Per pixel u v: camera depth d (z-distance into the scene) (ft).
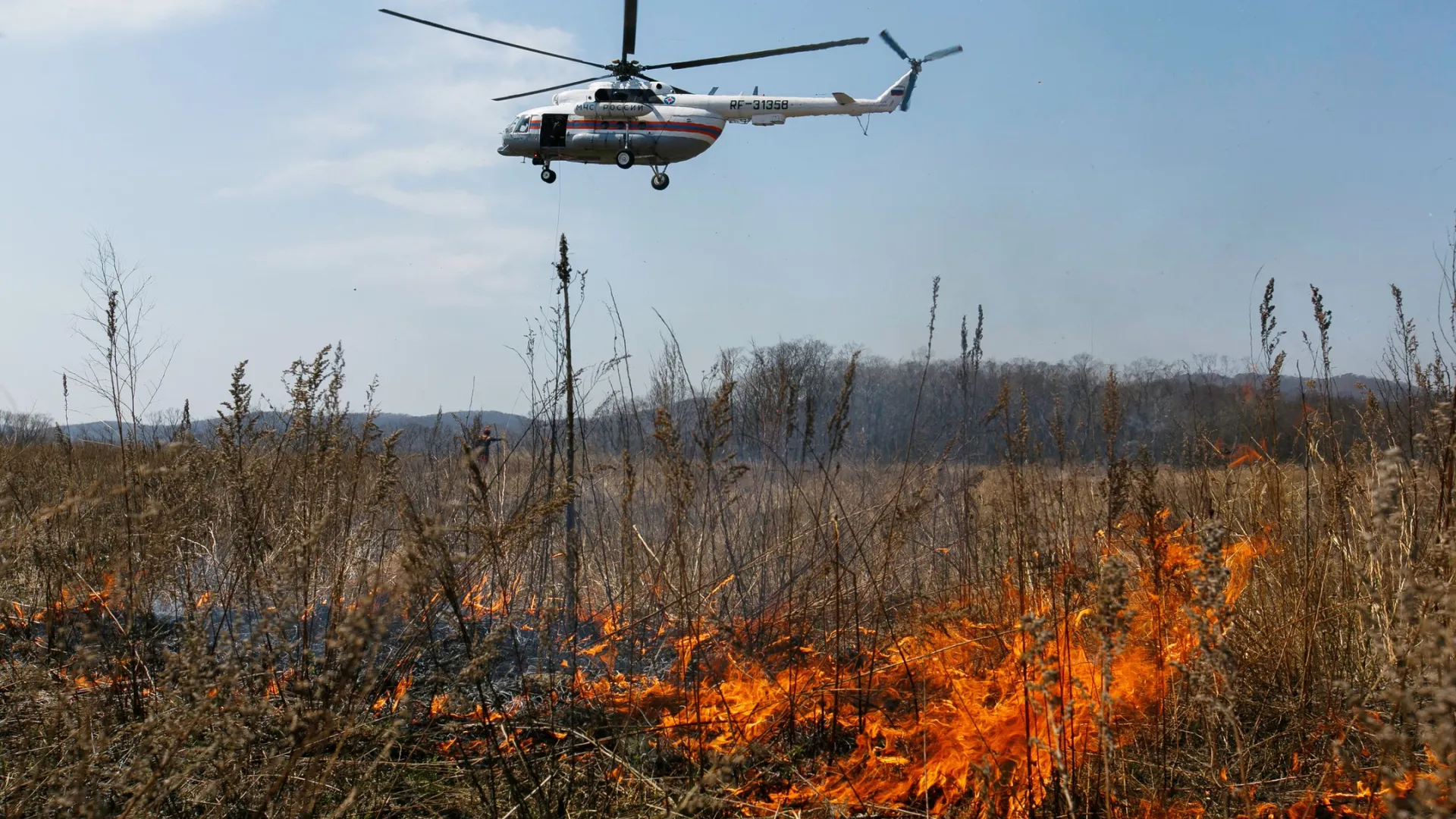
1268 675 12.31
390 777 10.16
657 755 11.34
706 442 12.16
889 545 13.48
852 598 14.85
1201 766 10.36
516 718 11.07
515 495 14.84
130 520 11.45
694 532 15.78
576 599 13.15
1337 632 12.21
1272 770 10.32
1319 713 11.04
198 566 13.47
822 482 17.08
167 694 9.48
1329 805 9.32
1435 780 7.38
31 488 15.97
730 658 13.19
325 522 10.29
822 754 11.49
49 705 10.84
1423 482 11.34
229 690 8.73
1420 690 7.66
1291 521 14.92
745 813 10.09
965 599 14.30
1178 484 17.84
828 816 9.91
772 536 16.46
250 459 12.53
